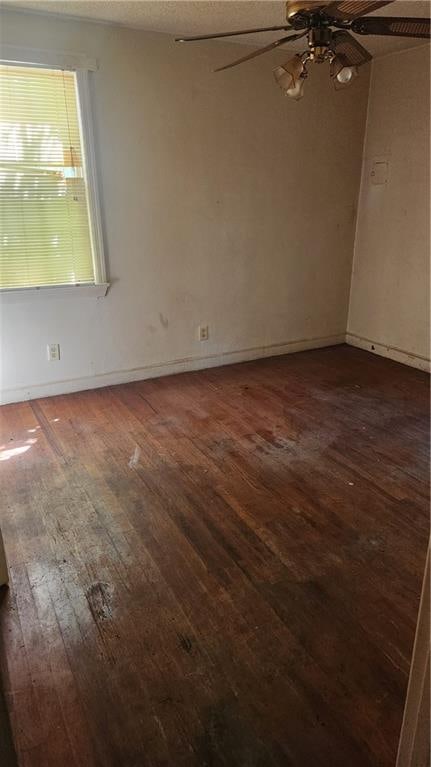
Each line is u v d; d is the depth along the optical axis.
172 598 1.89
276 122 3.98
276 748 1.38
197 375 4.20
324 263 4.65
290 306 4.62
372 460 2.86
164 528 2.29
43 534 2.25
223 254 4.11
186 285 4.04
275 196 4.19
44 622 1.78
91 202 3.43
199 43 3.50
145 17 3.06
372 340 4.75
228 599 1.89
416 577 1.99
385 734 1.41
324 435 3.15
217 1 2.80
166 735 1.42
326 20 1.97
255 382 4.04
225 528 2.28
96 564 2.06
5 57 2.94
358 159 4.47
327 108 4.17
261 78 3.81
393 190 4.24
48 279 3.46
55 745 1.39
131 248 3.71
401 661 1.63
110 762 1.35
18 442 3.07
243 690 1.54
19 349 3.53
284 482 2.64
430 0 2.77
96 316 3.74
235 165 3.92
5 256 3.27
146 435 3.16
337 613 1.82
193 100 3.60
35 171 3.21
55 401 3.67
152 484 2.63
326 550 2.14
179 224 3.84
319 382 4.04
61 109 3.19
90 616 1.81
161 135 3.56
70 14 2.99
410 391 3.84
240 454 2.93
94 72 3.22
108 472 2.74
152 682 1.57
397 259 4.34
